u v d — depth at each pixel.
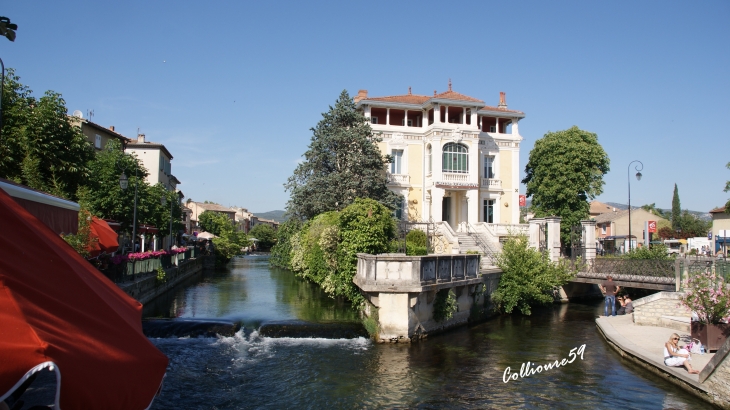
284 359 17.23
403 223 37.03
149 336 19.83
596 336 22.02
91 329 4.92
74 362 4.39
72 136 23.05
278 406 13.12
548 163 45.91
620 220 73.19
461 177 43.50
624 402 13.59
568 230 44.78
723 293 16.47
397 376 15.77
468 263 24.41
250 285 38.88
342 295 29.16
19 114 21.17
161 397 13.51
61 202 10.73
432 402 13.64
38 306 4.66
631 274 30.03
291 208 39.78
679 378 14.38
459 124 43.56
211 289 36.00
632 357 17.30
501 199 46.34
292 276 47.72
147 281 27.19
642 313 22.55
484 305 26.64
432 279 20.84
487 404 13.52
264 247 138.12
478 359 17.94
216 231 93.94
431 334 21.45
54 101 22.73
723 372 12.66
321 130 39.97
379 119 46.84
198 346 18.70
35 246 5.50
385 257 19.73
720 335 16.55
